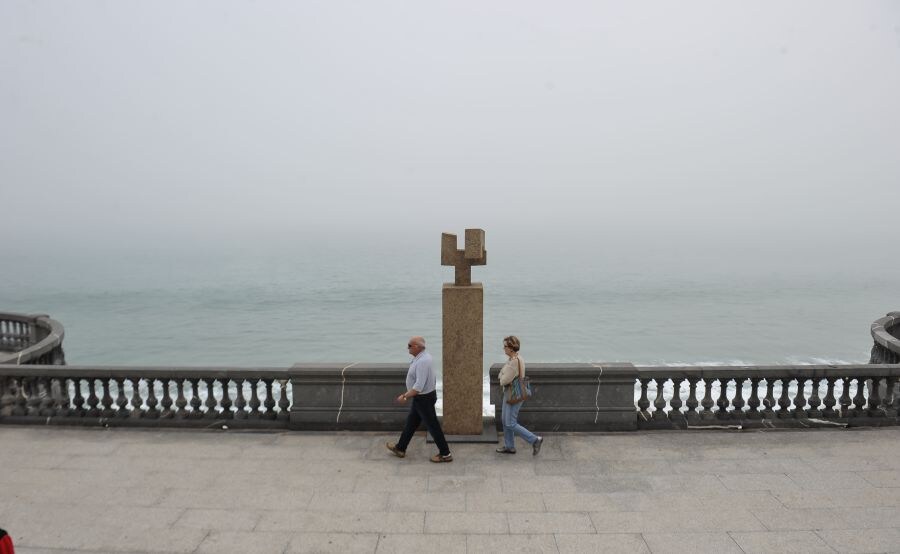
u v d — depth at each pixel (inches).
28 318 596.1
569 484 236.2
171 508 219.0
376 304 2500.0
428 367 252.8
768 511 212.4
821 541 191.8
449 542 193.0
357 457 266.8
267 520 209.3
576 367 293.7
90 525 206.7
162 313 2208.4
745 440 282.7
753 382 301.6
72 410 315.6
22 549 191.0
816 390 301.9
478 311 280.8
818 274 4392.2
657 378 297.3
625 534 197.0
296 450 275.9
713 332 1765.5
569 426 296.4
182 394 311.7
